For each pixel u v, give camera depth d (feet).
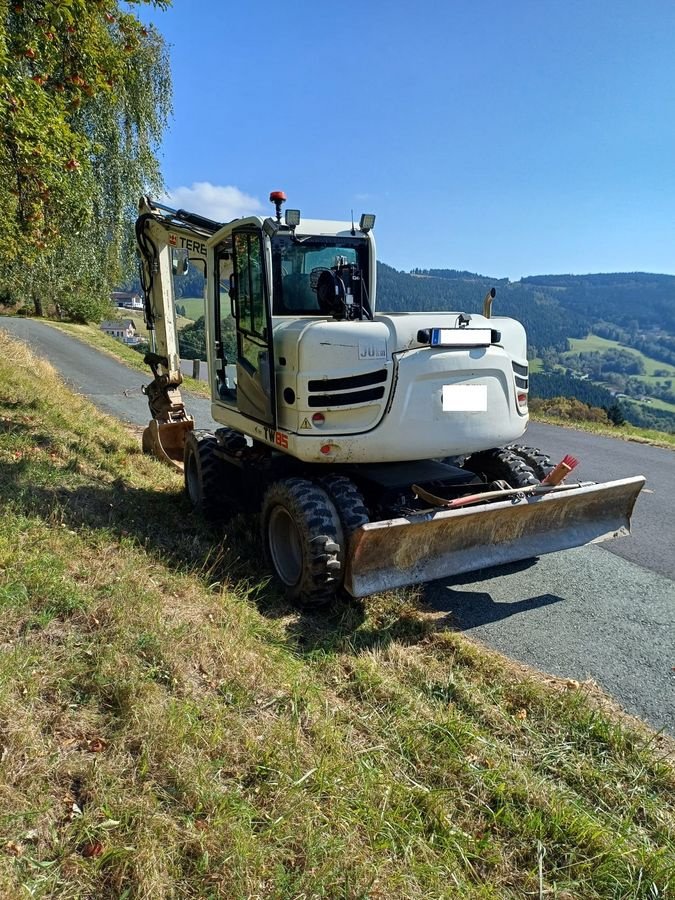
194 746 9.34
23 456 23.07
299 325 15.53
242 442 20.16
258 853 7.68
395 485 16.12
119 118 51.06
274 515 15.85
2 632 11.29
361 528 13.34
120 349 89.81
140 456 28.32
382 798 8.98
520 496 15.67
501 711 11.51
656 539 21.83
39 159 23.25
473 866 8.18
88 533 16.72
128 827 7.80
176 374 27.53
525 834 8.73
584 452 37.04
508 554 15.83
